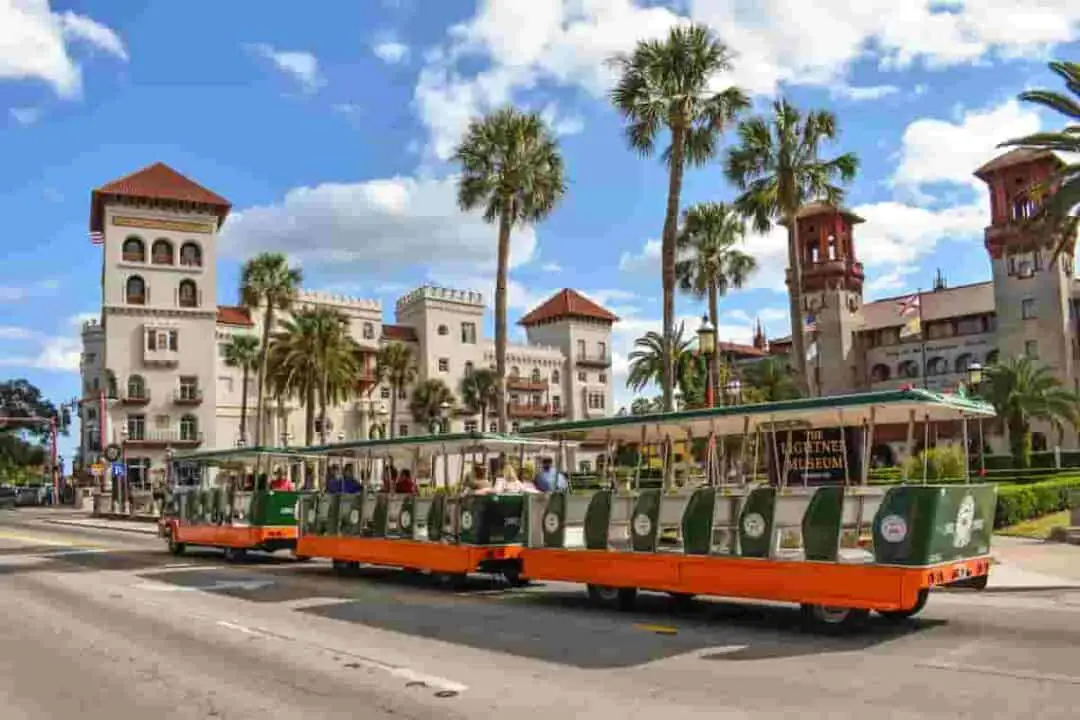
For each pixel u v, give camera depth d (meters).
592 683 8.82
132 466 66.25
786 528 11.96
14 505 75.06
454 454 17.75
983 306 72.88
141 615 14.07
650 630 11.73
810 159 32.31
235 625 12.89
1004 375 51.75
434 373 80.88
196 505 25.53
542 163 35.03
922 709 7.50
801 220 80.12
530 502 15.12
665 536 13.09
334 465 21.97
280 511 22.91
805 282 79.25
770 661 9.64
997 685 8.25
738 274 48.00
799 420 13.30
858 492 11.55
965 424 13.02
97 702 8.59
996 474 36.78
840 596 10.91
